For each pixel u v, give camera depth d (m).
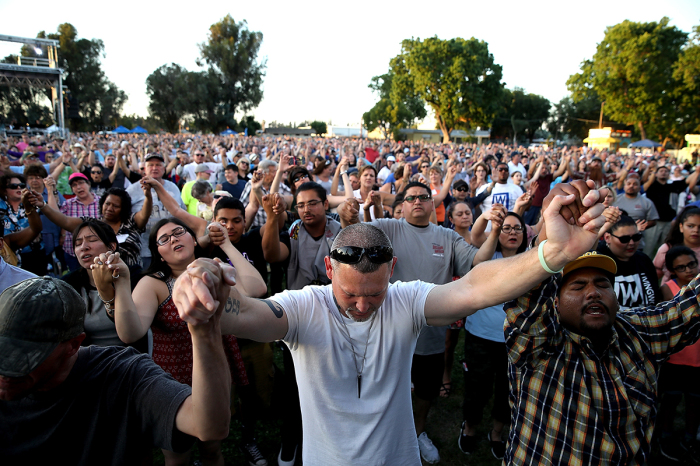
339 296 1.66
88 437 1.42
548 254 1.30
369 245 1.56
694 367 3.19
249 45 62.34
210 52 60.19
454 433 3.67
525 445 1.95
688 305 2.00
